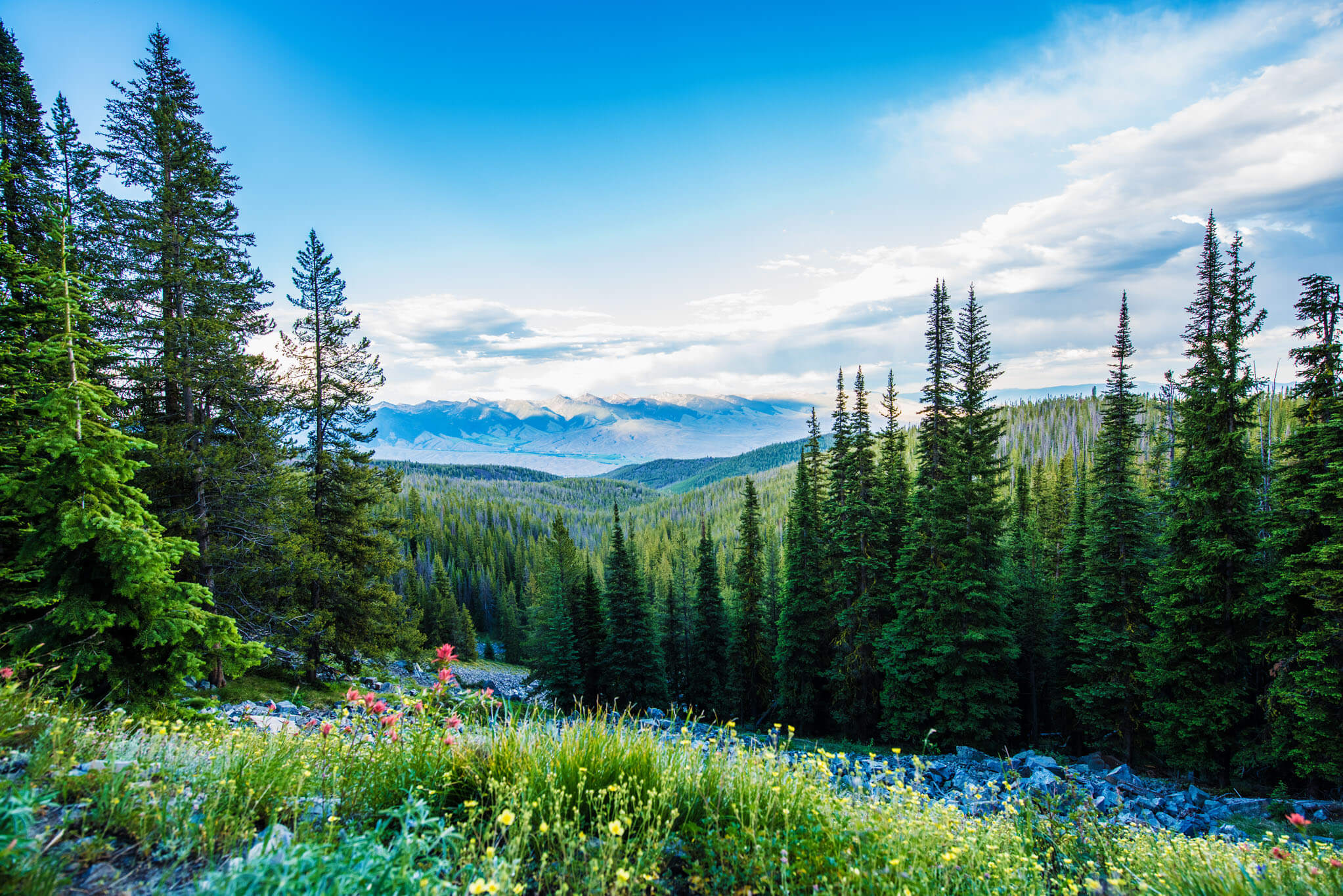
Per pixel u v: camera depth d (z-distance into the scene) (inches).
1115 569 913.5
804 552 1195.3
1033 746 1048.8
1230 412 786.2
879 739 1044.5
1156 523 990.4
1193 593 782.5
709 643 1470.2
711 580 1482.5
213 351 725.9
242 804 132.1
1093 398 4827.8
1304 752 643.5
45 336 481.4
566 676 1234.6
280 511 797.2
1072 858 186.1
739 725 1338.6
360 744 180.5
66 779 133.4
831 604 1166.3
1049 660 1114.7
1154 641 828.0
